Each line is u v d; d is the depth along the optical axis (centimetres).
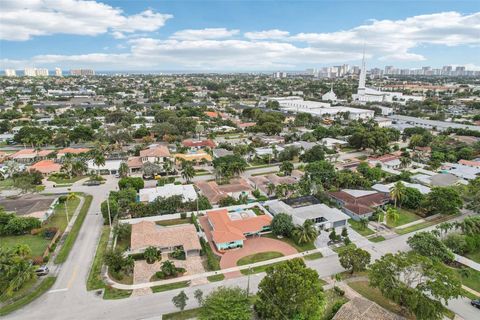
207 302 4716
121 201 8519
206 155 13462
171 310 5128
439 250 6406
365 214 8519
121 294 5494
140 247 6625
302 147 14488
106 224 8025
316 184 9850
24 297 5344
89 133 16512
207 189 9831
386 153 14525
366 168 11450
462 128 18488
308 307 4594
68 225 7969
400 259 5231
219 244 6931
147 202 8925
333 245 7256
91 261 6456
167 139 16588
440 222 8375
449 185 10338
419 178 11181
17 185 9294
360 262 5934
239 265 6438
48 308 5119
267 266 6419
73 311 5066
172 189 9612
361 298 4984
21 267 5491
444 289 4709
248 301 4853
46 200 8888
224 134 19025
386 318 4559
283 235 7625
